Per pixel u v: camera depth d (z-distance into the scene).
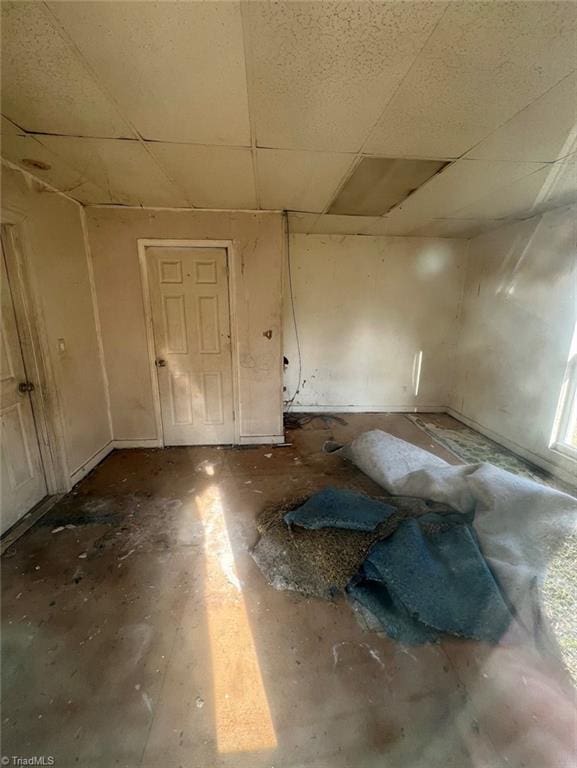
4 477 2.05
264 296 3.09
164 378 3.21
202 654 1.35
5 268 2.10
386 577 1.59
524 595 1.45
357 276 4.05
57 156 1.88
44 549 1.91
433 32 1.02
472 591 1.50
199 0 0.92
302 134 1.63
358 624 1.47
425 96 1.34
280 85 1.28
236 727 1.12
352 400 4.37
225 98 1.36
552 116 1.47
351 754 1.06
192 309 3.09
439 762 1.03
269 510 2.22
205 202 2.71
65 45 1.07
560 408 2.82
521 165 1.98
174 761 1.04
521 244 3.24
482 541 1.71
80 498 2.42
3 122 1.54
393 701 1.19
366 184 2.30
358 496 2.20
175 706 1.18
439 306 4.20
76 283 2.69
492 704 1.18
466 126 1.56
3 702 1.18
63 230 2.53
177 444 3.36
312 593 1.61
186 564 1.80
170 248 2.95
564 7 0.92
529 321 3.14
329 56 1.13
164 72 1.20
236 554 1.87
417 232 3.76
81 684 1.24
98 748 1.07
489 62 1.14
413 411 4.44
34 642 1.39
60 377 2.45
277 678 1.26
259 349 3.20
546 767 1.02
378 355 4.29
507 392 3.39
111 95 1.34
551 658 1.29
